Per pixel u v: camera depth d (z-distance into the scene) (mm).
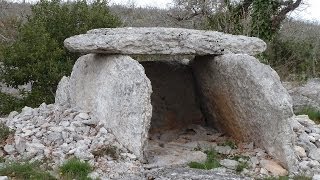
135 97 6266
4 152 6188
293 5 14844
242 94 6762
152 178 5594
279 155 6340
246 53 7332
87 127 6617
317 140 7176
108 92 6617
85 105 7121
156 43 6797
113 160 6055
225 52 7203
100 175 5680
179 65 8625
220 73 7180
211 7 14898
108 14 10609
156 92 8453
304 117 8445
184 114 8461
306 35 15977
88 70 7312
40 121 6836
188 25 15633
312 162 6398
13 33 14375
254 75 6477
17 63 9289
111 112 6516
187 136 7793
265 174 6098
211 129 8078
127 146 6266
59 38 9992
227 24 13766
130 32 6945
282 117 6215
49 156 6008
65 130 6508
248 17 13656
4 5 17219
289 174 6117
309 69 14172
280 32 15117
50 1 10430
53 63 9344
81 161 5789
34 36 9492
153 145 7223
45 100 9188
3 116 9234
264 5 14227
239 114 6992
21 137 6383
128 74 6391
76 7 10406
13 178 5500
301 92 11250
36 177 5488
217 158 6543
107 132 6492
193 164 6230
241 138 7160
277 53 14727
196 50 7023
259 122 6590
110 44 6570
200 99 8344
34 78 9328
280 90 6328
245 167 6227
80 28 10039
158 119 8352
